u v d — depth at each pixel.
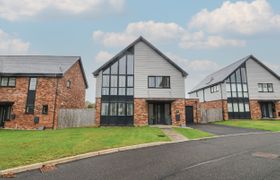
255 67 30.28
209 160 7.29
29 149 8.89
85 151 8.63
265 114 30.09
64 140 11.42
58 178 5.61
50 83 20.66
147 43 22.72
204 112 28.06
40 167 6.67
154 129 17.98
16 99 20.33
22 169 6.30
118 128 19.03
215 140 12.38
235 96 29.30
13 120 19.92
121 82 21.92
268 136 13.79
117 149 9.37
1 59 23.91
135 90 21.75
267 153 8.39
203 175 5.60
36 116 19.92
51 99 20.30
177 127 20.00
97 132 15.62
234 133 15.85
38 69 21.47
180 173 5.80
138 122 21.16
